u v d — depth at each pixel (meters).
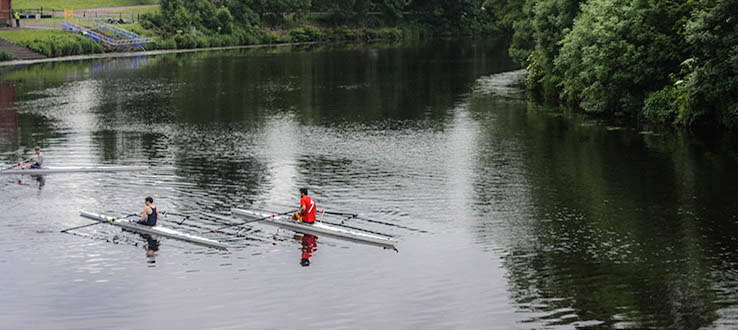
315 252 24.05
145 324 19.05
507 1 91.50
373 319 19.27
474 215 27.59
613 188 31.09
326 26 148.88
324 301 20.36
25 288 21.20
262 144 41.00
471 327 18.77
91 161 36.44
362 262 23.14
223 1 133.38
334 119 49.81
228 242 24.94
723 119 42.25
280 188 31.44
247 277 22.00
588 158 36.78
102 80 72.62
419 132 44.53
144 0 145.00
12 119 49.38
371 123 48.06
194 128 46.28
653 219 26.92
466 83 70.38
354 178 33.09
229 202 29.39
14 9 123.00
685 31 42.34
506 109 53.41
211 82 71.75
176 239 25.28
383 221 26.97
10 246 24.45
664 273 21.94
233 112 53.06
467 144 40.62
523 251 23.89
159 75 77.69
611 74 47.41
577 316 19.25
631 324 18.73
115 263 23.08
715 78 39.16
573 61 51.47
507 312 19.56
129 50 107.69
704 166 34.62
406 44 131.50
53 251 24.05
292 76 77.75
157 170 34.62
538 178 32.88
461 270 22.41
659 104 45.09
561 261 23.02
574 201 29.27
